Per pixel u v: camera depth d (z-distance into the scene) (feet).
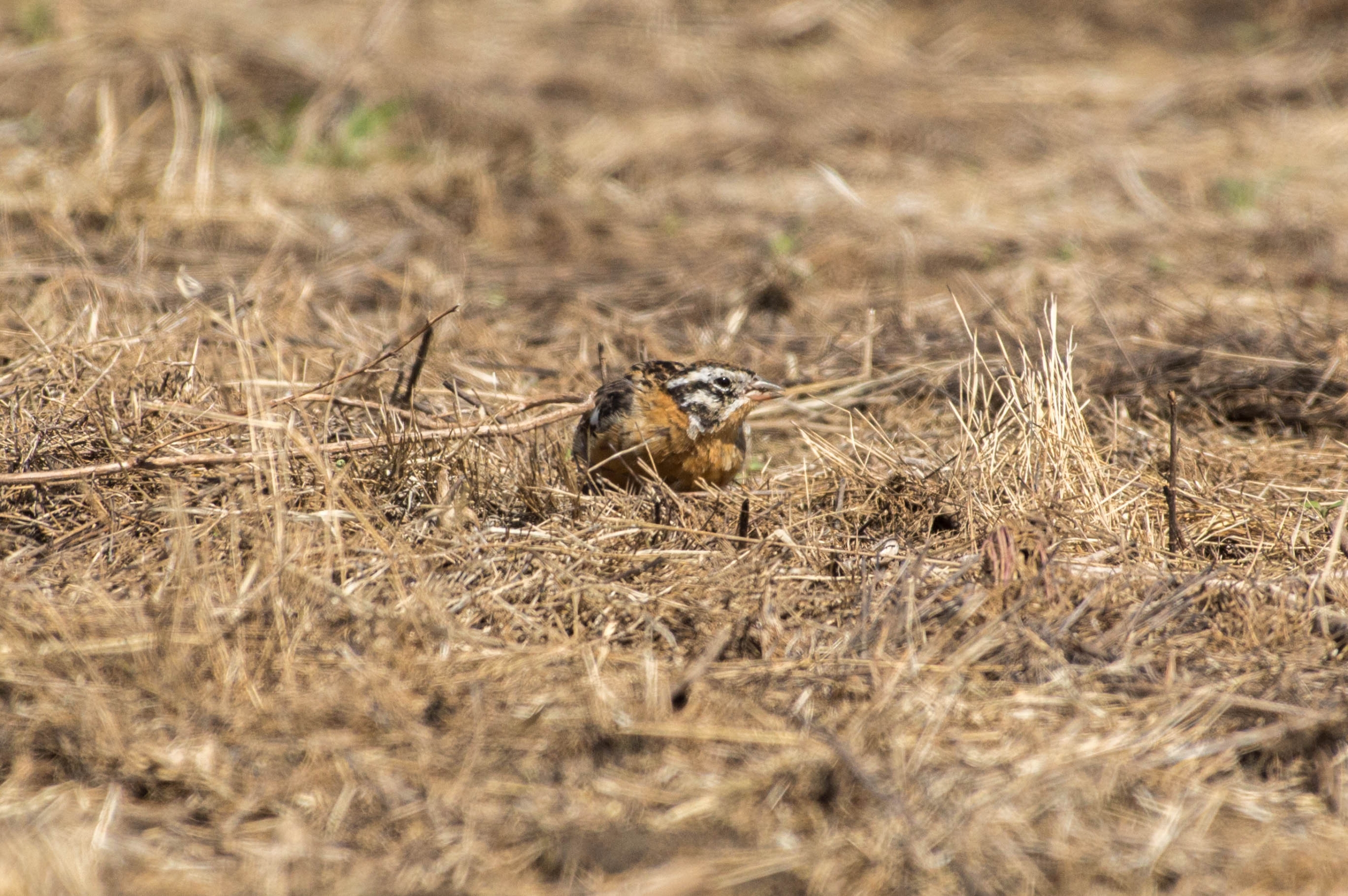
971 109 85.66
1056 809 22.09
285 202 65.77
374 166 72.38
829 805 22.17
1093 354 47.16
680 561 30.50
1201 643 27.32
